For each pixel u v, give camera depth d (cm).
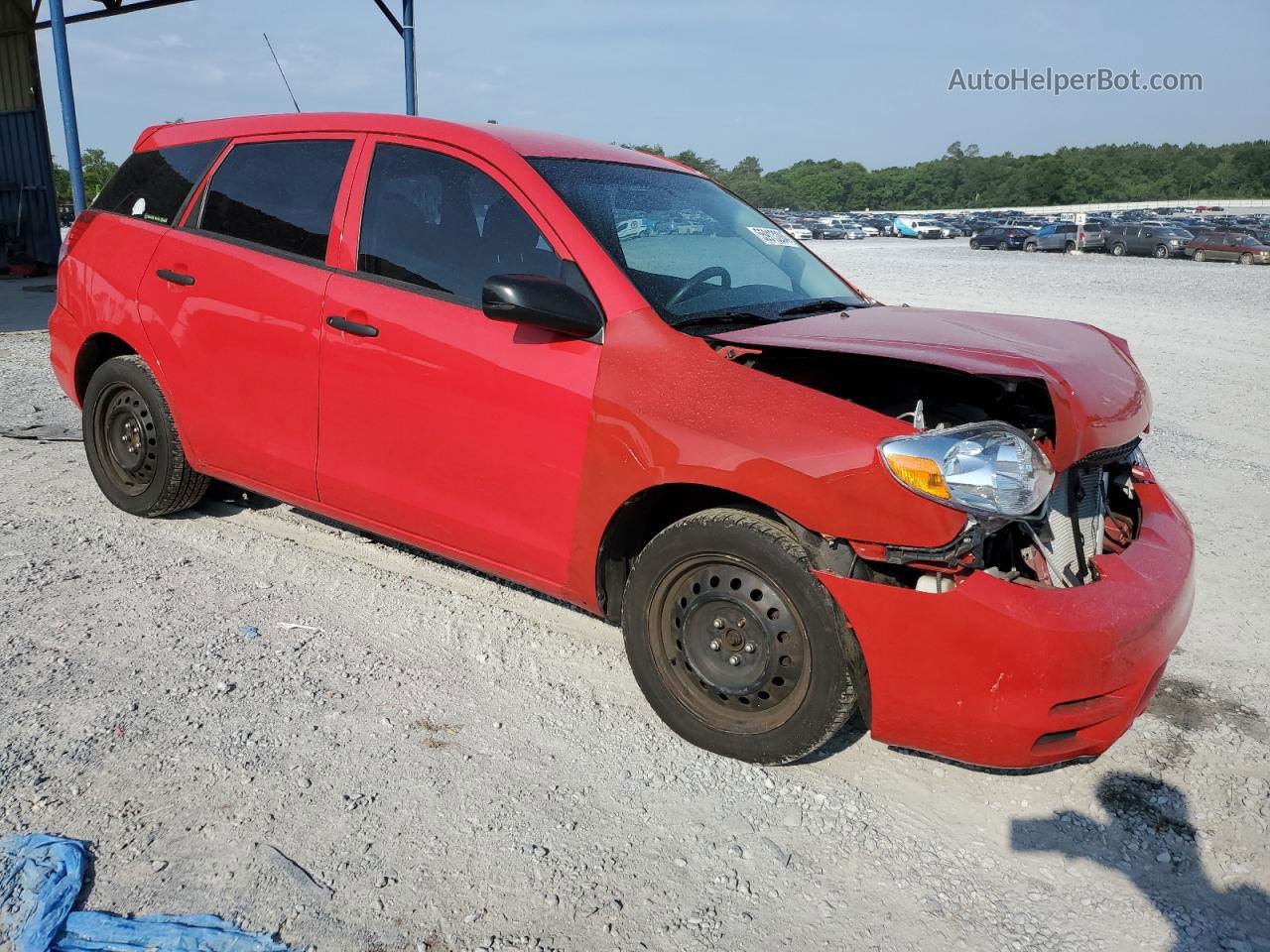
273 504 477
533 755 286
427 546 352
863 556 254
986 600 241
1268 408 853
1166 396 897
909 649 248
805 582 261
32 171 1750
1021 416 292
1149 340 1294
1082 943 226
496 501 320
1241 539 501
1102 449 280
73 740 274
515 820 256
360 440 349
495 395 311
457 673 329
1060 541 271
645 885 236
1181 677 354
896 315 339
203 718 290
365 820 251
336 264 353
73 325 445
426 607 376
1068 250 4034
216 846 237
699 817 263
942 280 2441
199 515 458
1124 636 246
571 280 304
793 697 273
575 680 330
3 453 547
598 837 252
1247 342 1288
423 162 343
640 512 299
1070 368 276
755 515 273
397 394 334
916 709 252
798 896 236
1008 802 277
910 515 245
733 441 266
